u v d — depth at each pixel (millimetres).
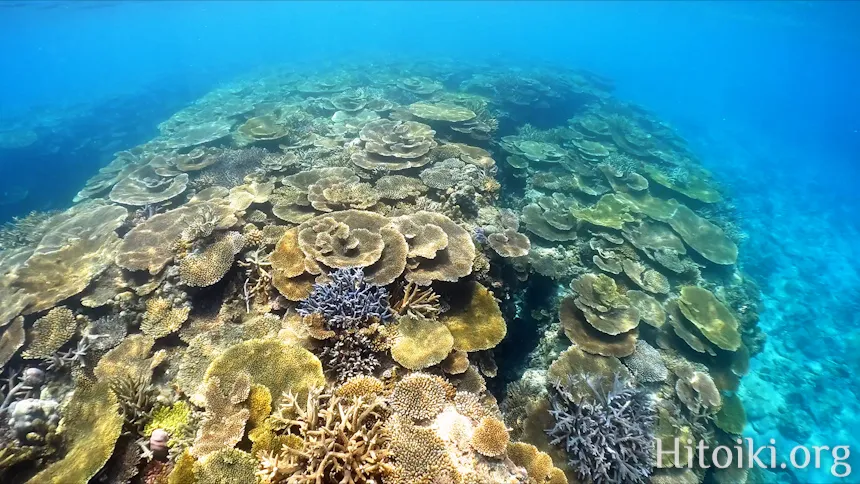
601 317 1766
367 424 959
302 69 7539
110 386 1084
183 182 2154
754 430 1926
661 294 2074
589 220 2344
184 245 1512
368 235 1500
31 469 943
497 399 1652
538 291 2078
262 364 1085
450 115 3076
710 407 1650
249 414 969
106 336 1317
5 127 5734
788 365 2250
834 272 3064
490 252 1908
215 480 825
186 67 12250
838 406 2049
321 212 1789
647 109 6488
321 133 3041
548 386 1550
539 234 2264
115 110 6285
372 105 3572
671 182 3264
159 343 1319
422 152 2357
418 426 962
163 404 1098
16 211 3506
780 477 1757
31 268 1483
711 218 3084
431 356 1200
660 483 1374
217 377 1042
